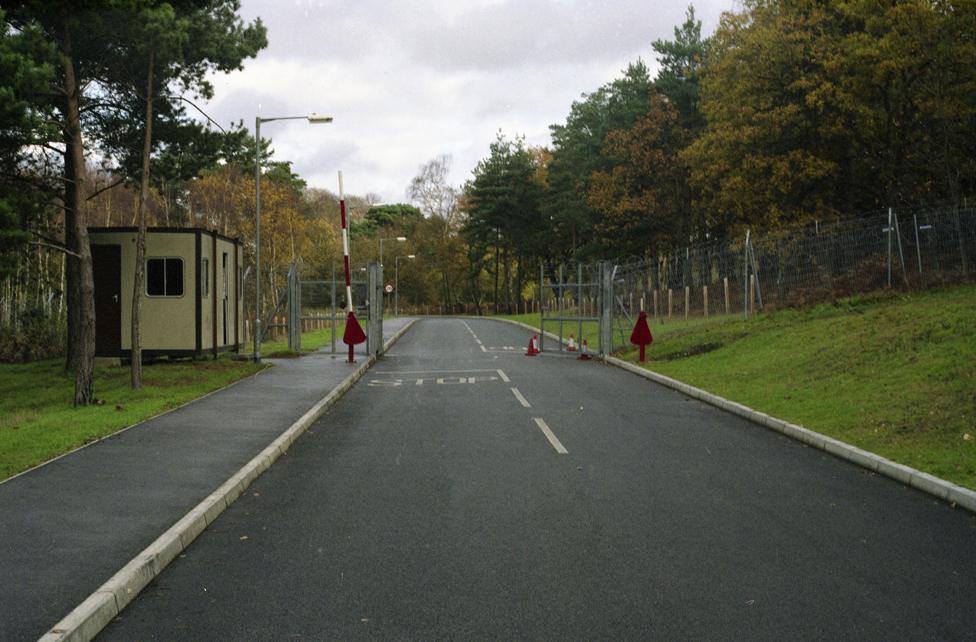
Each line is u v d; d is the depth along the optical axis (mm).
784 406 13148
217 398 15539
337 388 17188
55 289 32750
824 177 35531
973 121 31938
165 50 17750
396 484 8570
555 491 8164
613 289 27859
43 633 4441
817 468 9250
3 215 16219
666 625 4676
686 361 21438
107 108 21953
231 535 6703
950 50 28938
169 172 22359
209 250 22922
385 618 4824
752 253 26438
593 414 13797
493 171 82125
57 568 5527
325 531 6781
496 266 92312
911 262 24781
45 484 8133
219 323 23906
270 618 4855
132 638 4594
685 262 28953
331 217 88875
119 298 22000
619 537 6504
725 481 8594
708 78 41219
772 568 5711
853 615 4828
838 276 25453
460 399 16109
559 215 69625
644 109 54438
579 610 4918
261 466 9242
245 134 23734
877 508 7430
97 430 11547
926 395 11539
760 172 35719
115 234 21906
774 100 36062
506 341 37938
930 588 5297
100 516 6883
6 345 30156
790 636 4516
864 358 15250
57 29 18094
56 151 21000
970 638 4492
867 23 31234
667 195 50281
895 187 35188
